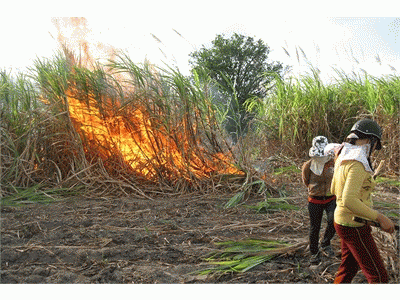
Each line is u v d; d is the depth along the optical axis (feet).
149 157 25.38
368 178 8.61
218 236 15.11
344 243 9.35
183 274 11.54
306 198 21.53
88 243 14.47
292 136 32.65
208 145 24.68
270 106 35.63
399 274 10.59
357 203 8.21
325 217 16.97
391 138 26.81
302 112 32.68
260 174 23.72
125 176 24.38
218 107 25.55
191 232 15.61
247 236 15.07
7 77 25.95
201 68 25.07
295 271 11.62
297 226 16.34
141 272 11.59
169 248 13.83
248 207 19.79
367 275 8.68
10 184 22.90
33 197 21.71
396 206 19.33
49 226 16.74
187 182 23.82
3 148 24.21
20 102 26.02
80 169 24.30
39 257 13.05
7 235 15.46
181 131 24.07
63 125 24.75
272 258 12.80
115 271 11.60
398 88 30.25
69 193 22.61
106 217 18.31
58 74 25.35
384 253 11.43
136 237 14.89
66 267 12.16
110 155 25.09
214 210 19.51
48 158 25.02
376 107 29.84
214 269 11.75
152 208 19.94
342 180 8.70
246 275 11.37
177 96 24.40
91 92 24.86
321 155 12.30
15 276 11.25
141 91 24.25
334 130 32.73
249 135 24.75
